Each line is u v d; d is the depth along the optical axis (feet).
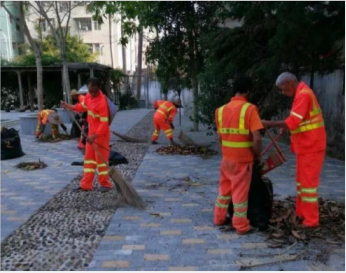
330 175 18.79
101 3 28.71
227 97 24.16
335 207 13.62
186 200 15.33
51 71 67.46
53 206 14.75
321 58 20.40
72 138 33.37
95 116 16.10
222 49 23.25
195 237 11.64
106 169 16.71
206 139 32.37
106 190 16.71
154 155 25.23
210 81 25.58
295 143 12.07
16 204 15.06
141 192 16.52
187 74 34.96
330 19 18.31
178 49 34.32
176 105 29.04
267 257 10.25
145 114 62.18
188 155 25.08
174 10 32.48
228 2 22.17
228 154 11.79
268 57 21.30
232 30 22.57
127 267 9.80
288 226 11.85
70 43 90.17
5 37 99.86
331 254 10.34
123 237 11.68
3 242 11.33
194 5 32.71
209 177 19.08
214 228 12.35
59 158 24.88
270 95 21.80
